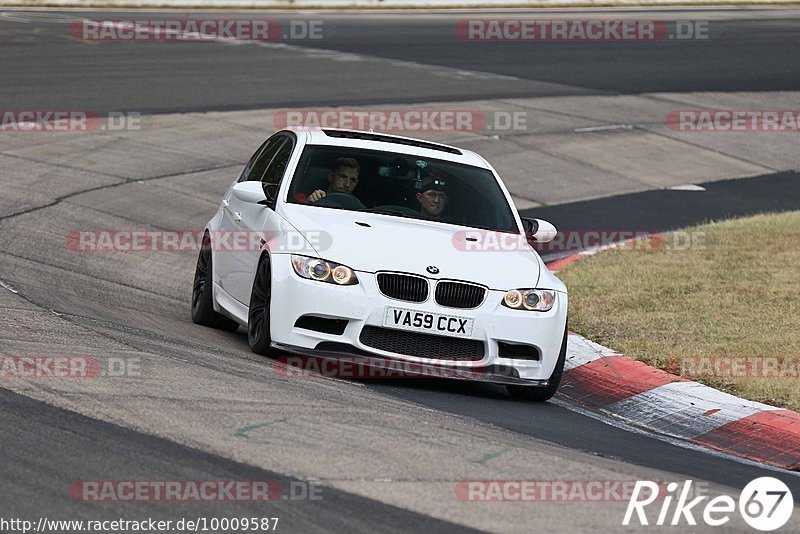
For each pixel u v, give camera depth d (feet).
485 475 68.03
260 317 98.78
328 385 90.02
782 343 115.03
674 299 134.92
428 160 111.14
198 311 117.08
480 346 94.32
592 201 209.67
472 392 99.60
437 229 102.17
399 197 105.70
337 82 285.43
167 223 168.55
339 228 98.27
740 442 90.27
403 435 74.95
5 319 97.86
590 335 118.62
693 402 97.55
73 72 272.10
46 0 411.13
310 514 58.70
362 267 93.61
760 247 166.30
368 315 92.38
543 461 72.95
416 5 467.93
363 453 69.56
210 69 290.76
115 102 243.60
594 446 82.69
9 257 133.18
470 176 111.24
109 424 70.59
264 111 247.09
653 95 307.17
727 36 417.08
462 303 94.22
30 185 175.42
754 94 317.01
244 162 209.26
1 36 318.24
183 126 228.63
